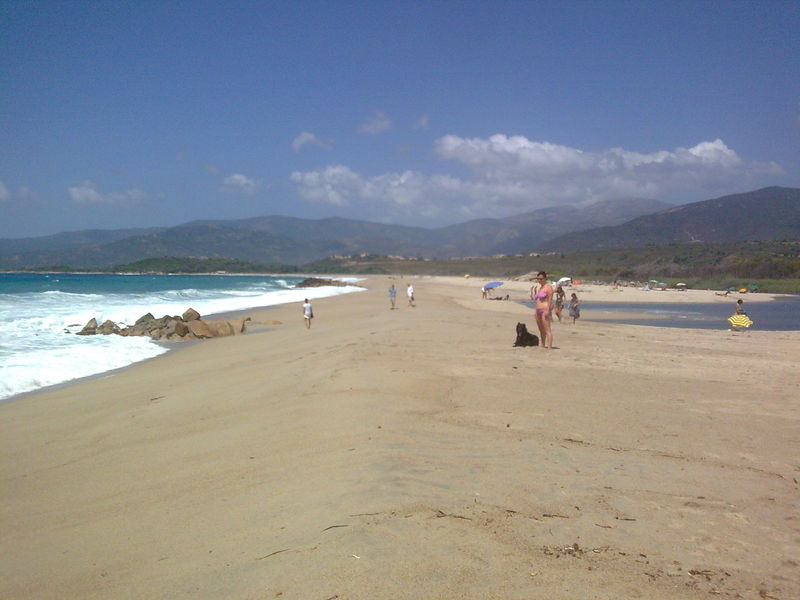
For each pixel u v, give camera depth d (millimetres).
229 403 8992
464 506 4160
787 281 59500
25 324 22188
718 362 12016
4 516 5348
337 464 5250
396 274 160625
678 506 4434
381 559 3299
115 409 9594
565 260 125625
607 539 3754
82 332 21234
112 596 3496
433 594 2959
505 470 5078
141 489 5625
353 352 11820
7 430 8672
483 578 3127
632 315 31531
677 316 30969
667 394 8695
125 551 4199
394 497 4258
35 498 5738
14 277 108375
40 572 4055
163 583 3518
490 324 19969
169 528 4500
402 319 22062
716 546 3732
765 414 7578
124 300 39000
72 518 5113
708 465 5531
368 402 7562
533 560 3369
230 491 5129
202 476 5711
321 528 3812
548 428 6734
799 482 5113
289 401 8383
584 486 4770
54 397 11008
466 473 4941
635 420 7180
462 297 48344
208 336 21641
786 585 3219
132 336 21156
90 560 4137
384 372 9641
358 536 3582
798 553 3670
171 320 22844
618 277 82375
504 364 10883
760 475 5273
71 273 170125
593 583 3127
